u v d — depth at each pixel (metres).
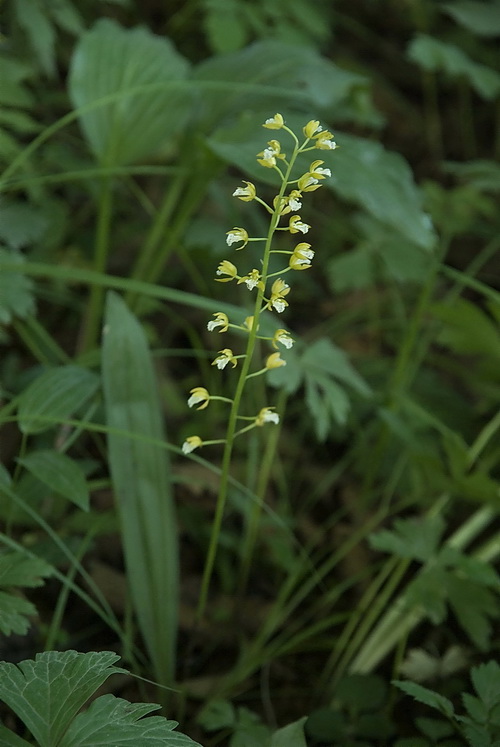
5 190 1.30
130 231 1.45
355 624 1.24
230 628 1.22
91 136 1.29
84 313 1.37
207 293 1.41
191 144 1.32
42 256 1.37
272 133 1.26
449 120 1.91
